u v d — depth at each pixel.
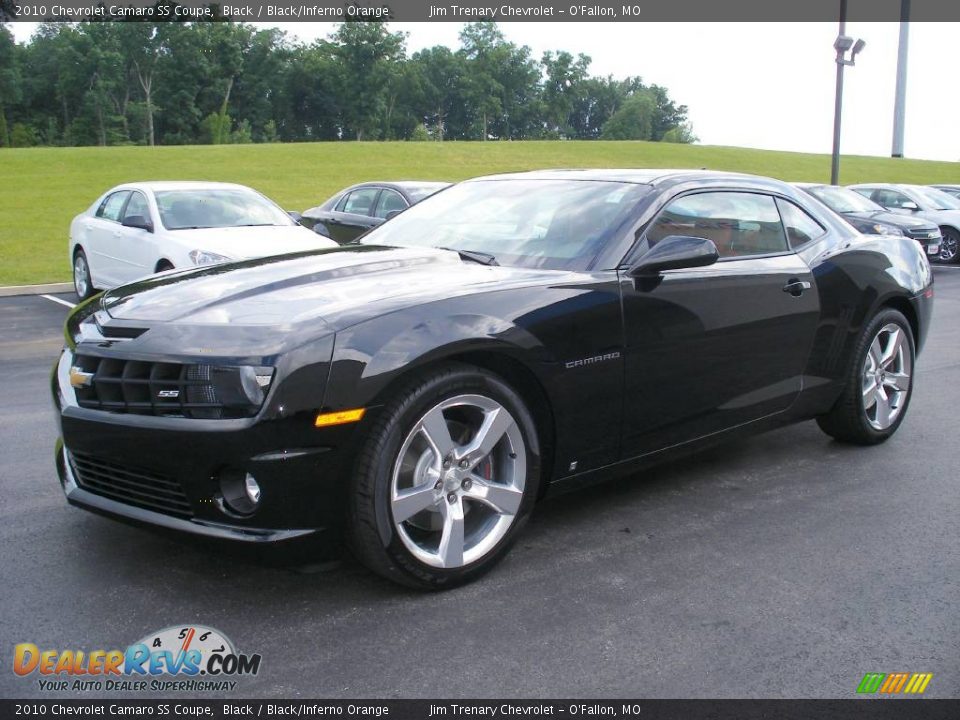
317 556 2.95
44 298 12.02
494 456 3.32
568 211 4.03
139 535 3.64
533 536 3.74
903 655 2.84
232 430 2.76
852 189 19.95
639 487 4.39
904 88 31.58
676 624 3.00
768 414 4.38
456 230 4.25
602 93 142.88
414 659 2.74
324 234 8.48
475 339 3.09
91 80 99.81
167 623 2.94
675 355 3.80
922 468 4.76
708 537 3.76
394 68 113.12
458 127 124.50
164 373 2.90
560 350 3.36
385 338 2.94
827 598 3.22
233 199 10.27
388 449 2.93
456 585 3.22
